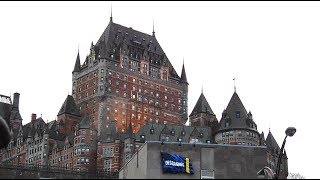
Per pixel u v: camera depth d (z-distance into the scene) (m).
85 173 120.56
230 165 97.50
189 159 96.31
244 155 98.31
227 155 97.94
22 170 133.00
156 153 95.12
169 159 94.62
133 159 103.56
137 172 99.69
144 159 96.06
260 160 98.25
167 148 95.88
